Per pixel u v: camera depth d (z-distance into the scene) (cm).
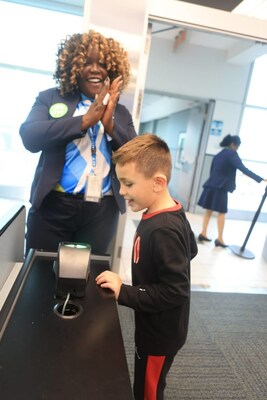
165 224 71
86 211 108
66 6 256
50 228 109
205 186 329
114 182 111
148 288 71
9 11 267
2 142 354
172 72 438
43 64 308
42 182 102
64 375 46
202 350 157
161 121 729
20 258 99
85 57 99
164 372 86
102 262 85
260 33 184
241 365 149
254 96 457
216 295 221
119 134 104
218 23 178
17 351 49
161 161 72
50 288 69
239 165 302
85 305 64
